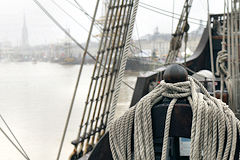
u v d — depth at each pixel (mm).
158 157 2811
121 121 1840
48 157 12477
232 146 1636
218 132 1663
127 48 2770
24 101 30984
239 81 3545
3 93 39312
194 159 1605
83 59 3785
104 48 4629
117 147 1817
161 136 1795
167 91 1826
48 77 67062
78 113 21469
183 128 1744
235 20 3535
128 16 4953
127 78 34875
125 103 20641
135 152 1746
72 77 66375
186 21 7336
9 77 71250
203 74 5332
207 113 1668
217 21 8945
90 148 4711
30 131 17094
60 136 15484
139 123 1763
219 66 4480
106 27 4641
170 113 1729
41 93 38656
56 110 23844
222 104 1801
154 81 5566
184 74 1813
